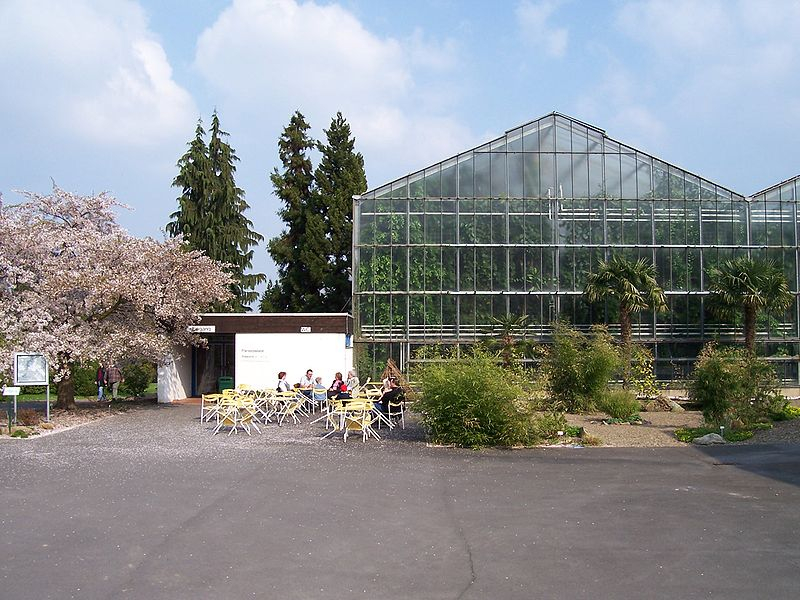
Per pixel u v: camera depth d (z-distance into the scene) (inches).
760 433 701.3
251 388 1024.9
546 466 530.9
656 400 987.9
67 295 927.7
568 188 1348.4
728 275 1264.8
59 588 256.2
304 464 535.2
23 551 303.1
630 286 1219.2
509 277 1328.7
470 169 1346.0
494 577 268.2
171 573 273.6
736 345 1332.4
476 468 521.0
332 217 1875.0
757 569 275.4
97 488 438.9
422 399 675.4
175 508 383.9
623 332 1235.9
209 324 1117.7
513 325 1301.7
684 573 271.3
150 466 524.1
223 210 1863.9
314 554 298.8
